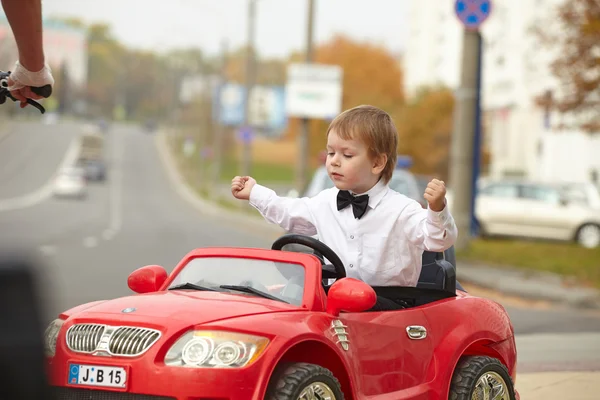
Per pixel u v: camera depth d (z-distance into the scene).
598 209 38.94
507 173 78.00
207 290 7.29
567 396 11.09
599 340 16.70
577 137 63.28
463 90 31.80
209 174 148.25
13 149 153.50
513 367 8.58
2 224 49.81
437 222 7.22
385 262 7.75
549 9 37.34
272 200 8.10
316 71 64.69
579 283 26.27
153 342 6.20
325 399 6.52
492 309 8.45
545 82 68.50
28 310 2.87
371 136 7.56
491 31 85.19
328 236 7.90
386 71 145.75
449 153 80.75
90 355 6.33
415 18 115.94
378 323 7.22
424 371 7.56
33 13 4.88
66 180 91.88
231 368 6.08
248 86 75.50
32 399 2.89
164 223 59.09
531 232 39.16
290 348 6.67
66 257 29.19
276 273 7.23
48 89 5.50
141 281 7.61
